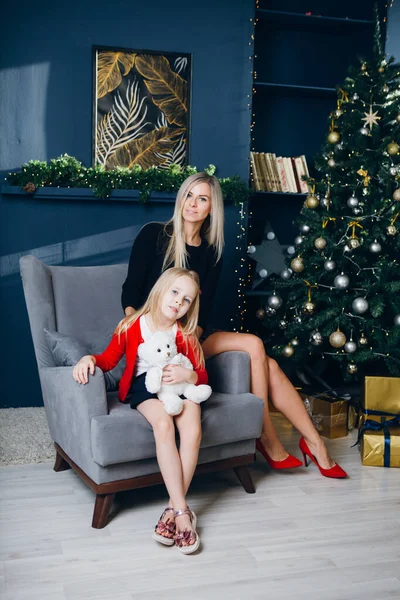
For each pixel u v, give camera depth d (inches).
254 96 163.2
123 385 87.5
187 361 86.4
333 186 133.0
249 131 149.0
